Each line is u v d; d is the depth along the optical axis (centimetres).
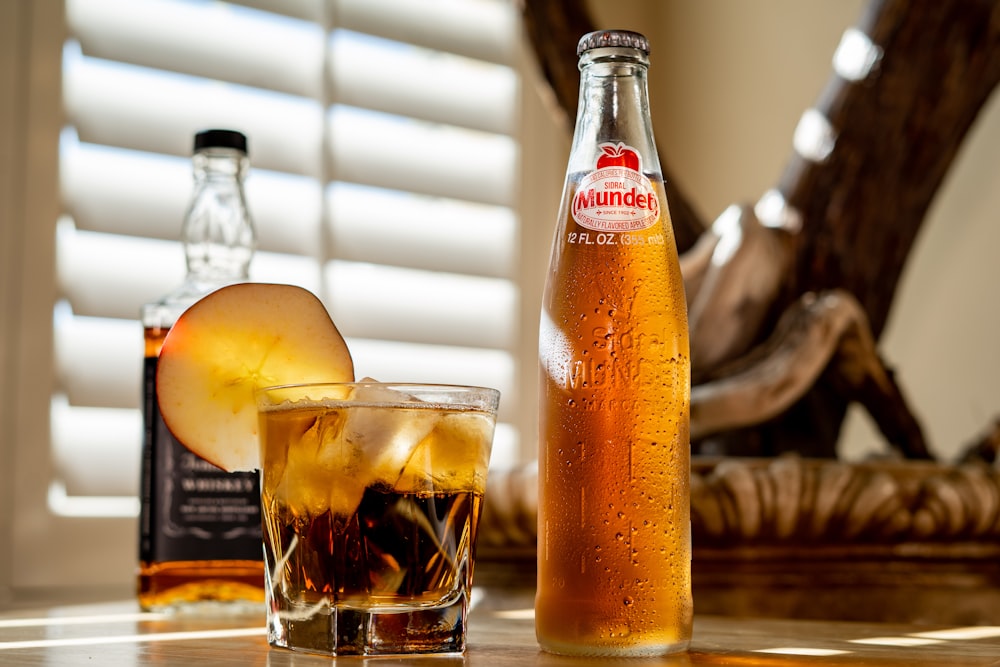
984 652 74
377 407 71
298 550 72
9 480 145
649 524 72
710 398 124
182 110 161
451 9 191
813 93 190
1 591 136
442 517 72
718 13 208
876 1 148
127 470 153
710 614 102
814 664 70
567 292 73
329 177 172
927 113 146
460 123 189
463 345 186
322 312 80
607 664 69
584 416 72
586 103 75
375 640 71
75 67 153
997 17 144
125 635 84
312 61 173
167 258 159
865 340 132
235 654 73
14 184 148
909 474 109
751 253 133
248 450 81
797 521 105
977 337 167
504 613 98
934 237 174
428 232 185
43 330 148
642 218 73
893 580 111
